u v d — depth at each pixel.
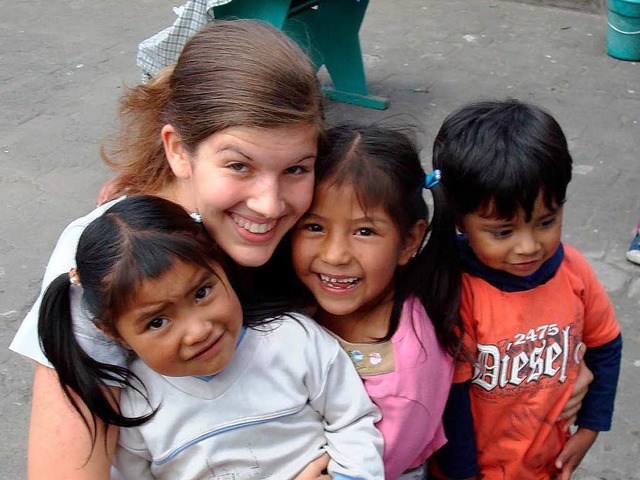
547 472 1.61
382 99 4.79
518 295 1.44
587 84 5.11
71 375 1.18
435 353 1.38
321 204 1.26
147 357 1.15
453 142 1.39
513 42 5.79
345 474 1.28
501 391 1.48
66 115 4.68
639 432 2.62
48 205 3.86
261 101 1.13
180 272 1.10
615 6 5.34
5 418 2.69
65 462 1.19
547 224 1.39
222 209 1.20
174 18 6.20
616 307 3.18
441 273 1.40
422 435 1.38
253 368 1.27
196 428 1.25
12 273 3.38
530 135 1.34
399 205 1.27
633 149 4.31
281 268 1.38
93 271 1.11
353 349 1.37
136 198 1.17
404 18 6.24
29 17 6.12
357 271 1.29
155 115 1.35
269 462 1.28
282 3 4.09
